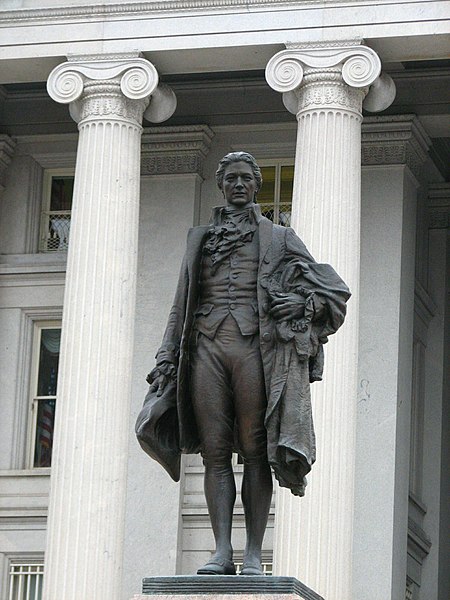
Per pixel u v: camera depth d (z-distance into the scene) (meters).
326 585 35.16
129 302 38.22
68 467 37.09
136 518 43.09
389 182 43.59
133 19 39.66
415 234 44.97
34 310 46.47
